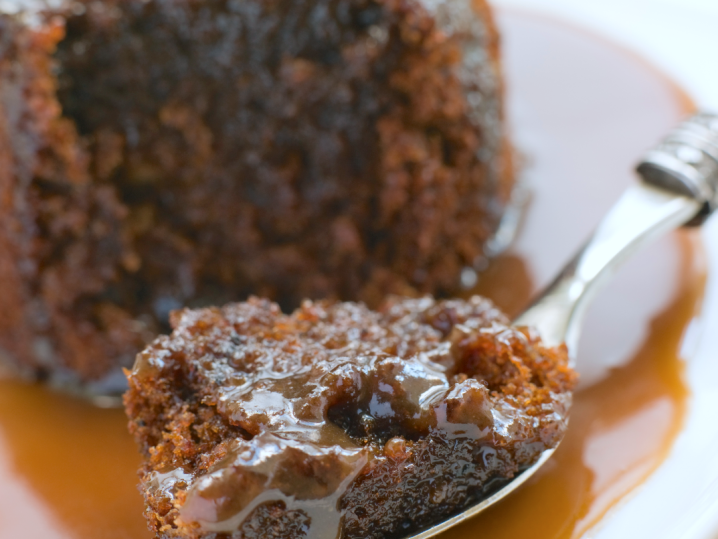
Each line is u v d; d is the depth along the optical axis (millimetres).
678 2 241
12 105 192
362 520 163
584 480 172
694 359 186
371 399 165
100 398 198
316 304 179
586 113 227
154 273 206
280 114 199
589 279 190
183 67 197
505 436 165
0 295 203
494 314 177
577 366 187
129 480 181
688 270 197
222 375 168
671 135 201
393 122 198
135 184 201
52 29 190
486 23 211
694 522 165
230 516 157
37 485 181
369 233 205
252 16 195
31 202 196
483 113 208
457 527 168
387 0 192
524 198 217
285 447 159
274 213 204
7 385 200
